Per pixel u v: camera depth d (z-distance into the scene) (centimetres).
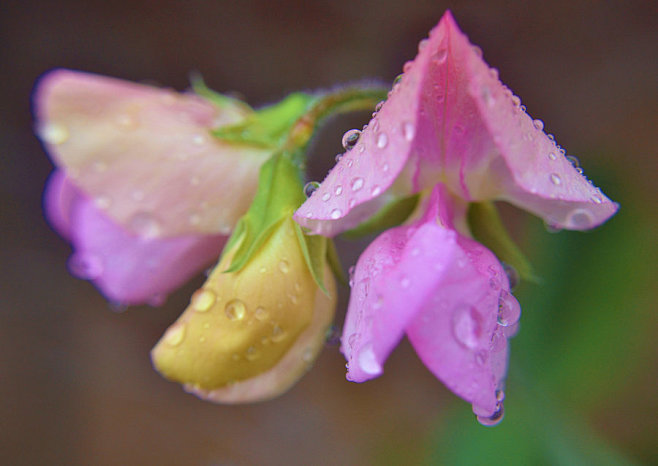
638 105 27
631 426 23
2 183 33
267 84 31
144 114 16
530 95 28
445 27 14
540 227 20
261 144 16
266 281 15
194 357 15
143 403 30
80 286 32
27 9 32
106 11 32
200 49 31
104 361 31
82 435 30
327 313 16
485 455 19
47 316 32
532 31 28
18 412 30
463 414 20
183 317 15
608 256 19
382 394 28
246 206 16
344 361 30
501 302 14
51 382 31
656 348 21
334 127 29
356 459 27
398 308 14
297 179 16
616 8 28
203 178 16
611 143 27
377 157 14
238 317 15
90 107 16
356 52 30
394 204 15
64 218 19
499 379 14
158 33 32
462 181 15
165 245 17
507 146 14
